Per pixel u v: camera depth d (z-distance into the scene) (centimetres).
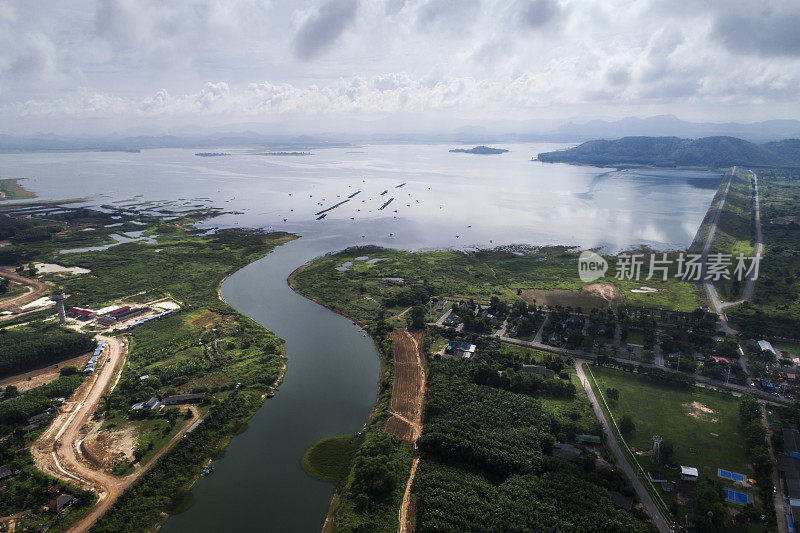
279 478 10512
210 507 9675
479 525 8675
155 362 15638
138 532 9019
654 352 15738
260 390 14012
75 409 12962
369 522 9081
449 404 12456
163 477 10312
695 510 9075
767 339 16175
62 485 10012
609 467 10169
